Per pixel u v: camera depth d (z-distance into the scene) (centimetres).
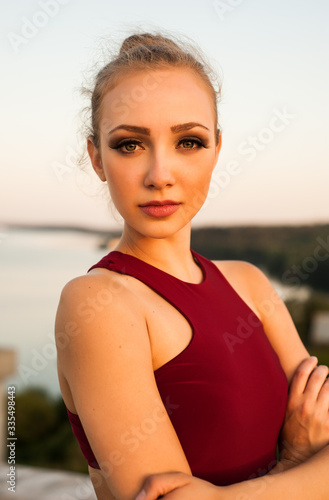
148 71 107
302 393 122
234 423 105
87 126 135
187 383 104
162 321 106
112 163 108
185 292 114
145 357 98
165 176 104
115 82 109
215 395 104
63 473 349
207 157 111
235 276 139
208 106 113
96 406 94
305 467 106
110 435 93
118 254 115
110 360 95
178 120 105
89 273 111
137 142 107
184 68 111
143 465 91
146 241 115
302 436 119
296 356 134
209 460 103
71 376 98
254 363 115
